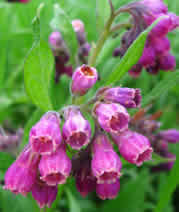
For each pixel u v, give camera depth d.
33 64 0.10
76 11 0.17
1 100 0.19
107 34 0.13
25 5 0.17
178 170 0.12
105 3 0.13
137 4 0.12
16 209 0.14
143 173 0.16
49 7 0.17
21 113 0.20
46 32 0.17
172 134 0.14
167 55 0.12
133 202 0.15
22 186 0.09
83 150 0.10
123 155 0.09
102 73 0.17
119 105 0.09
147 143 0.09
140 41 0.10
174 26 0.11
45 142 0.08
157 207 0.13
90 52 0.14
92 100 0.10
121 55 0.12
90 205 0.17
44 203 0.09
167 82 0.12
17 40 0.19
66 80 0.19
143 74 0.19
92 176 0.10
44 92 0.10
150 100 0.12
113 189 0.09
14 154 0.14
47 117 0.09
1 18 0.18
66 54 0.13
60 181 0.08
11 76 0.20
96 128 0.10
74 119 0.09
